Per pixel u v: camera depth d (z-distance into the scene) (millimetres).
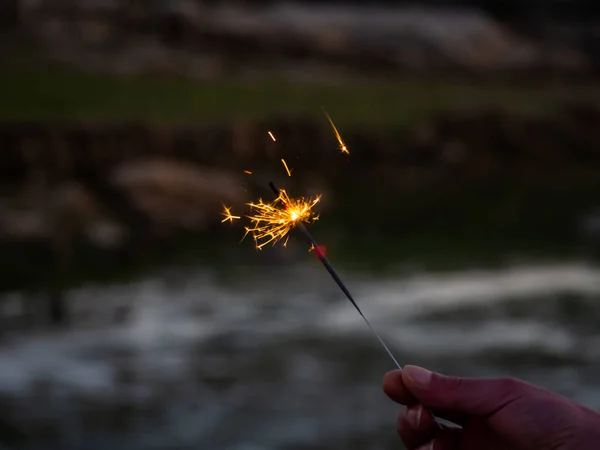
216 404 7883
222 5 33750
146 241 14930
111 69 26281
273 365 8969
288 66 30344
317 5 35438
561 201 19625
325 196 19016
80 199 15609
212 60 29516
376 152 21812
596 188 21266
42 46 27594
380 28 33562
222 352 9375
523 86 31922
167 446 7004
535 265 13750
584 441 1259
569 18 40031
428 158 22625
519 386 1322
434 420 1368
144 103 22641
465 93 29094
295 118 21688
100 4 30062
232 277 12805
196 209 16328
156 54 28484
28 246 13562
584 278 12930
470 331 10148
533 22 38719
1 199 15188
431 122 23859
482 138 23953
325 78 29250
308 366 8906
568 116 25469
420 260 13977
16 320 10445
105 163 18641
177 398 8016
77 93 22953
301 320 10617
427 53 33281
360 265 13562
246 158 20078
